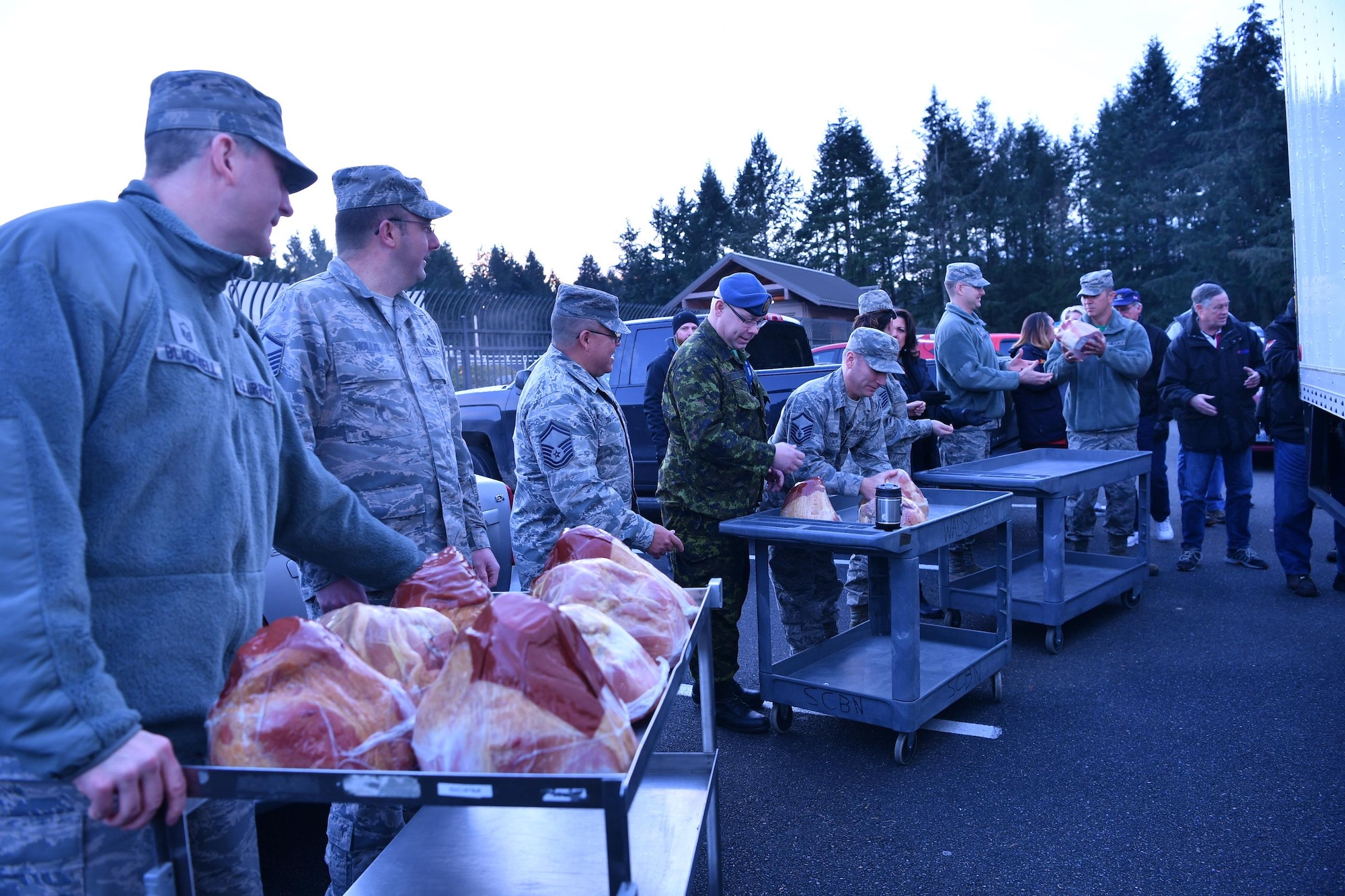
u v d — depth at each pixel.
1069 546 5.70
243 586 1.45
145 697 1.25
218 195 1.42
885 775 3.20
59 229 1.22
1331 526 6.92
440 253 62.56
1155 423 6.62
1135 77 59.28
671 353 5.72
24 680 1.03
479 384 11.66
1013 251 53.62
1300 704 3.64
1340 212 3.12
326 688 1.21
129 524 1.25
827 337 26.44
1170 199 45.81
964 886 2.50
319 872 2.62
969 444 5.57
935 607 5.05
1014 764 3.24
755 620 5.32
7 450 1.07
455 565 1.72
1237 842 2.65
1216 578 5.65
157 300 1.29
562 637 1.22
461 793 1.09
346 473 2.22
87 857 1.22
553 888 1.64
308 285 2.24
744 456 3.29
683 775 2.12
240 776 1.13
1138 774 3.12
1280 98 44.59
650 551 2.96
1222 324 5.60
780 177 72.12
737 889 2.52
